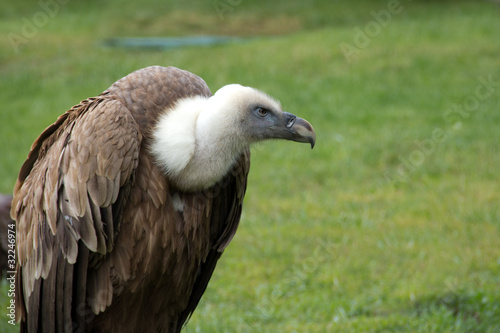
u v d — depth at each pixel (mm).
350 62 24422
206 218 6656
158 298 6672
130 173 6090
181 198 6426
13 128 19469
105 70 24328
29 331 6520
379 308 9938
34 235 6430
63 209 6156
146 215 6246
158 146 6207
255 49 26438
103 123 6137
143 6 35031
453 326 8953
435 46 25438
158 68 6707
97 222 6059
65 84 23328
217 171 6344
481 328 8891
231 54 25891
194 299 7273
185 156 6152
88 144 6117
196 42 29125
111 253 6270
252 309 9969
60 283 6223
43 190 6391
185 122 6215
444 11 31391
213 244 7102
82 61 25859
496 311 9328
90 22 32656
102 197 6055
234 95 6387
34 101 21828
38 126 19594
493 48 24750
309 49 25812
